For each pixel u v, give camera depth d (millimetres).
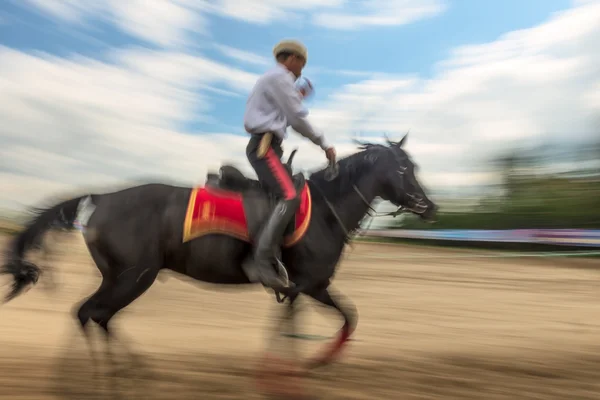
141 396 3957
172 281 10008
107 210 4105
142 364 4469
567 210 17844
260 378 4355
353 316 4520
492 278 11484
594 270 12711
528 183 19469
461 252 17766
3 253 4035
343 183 4418
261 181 4148
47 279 4188
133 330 6176
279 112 4180
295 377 4371
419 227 22484
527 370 4598
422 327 6523
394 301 8594
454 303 8391
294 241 4172
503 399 3943
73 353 4938
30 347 5145
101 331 4109
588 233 15586
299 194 4117
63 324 6391
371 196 4496
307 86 4527
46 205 4141
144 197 4180
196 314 7277
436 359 4949
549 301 8625
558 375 4469
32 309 7285
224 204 4125
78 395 3928
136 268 4043
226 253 4102
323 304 4520
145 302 8039
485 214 20297
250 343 5660
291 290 4195
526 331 6289
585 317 7250
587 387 4191
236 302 8219
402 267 13477
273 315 7324
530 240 17281
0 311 7039
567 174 18594
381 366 4719
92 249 4113
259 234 4070
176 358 4934
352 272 12461
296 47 4293
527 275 11984
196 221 4082
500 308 7953
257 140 4203
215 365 4742
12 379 4180
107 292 4070
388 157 4531
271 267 4027
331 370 4598
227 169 4191
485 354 5133
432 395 4023
